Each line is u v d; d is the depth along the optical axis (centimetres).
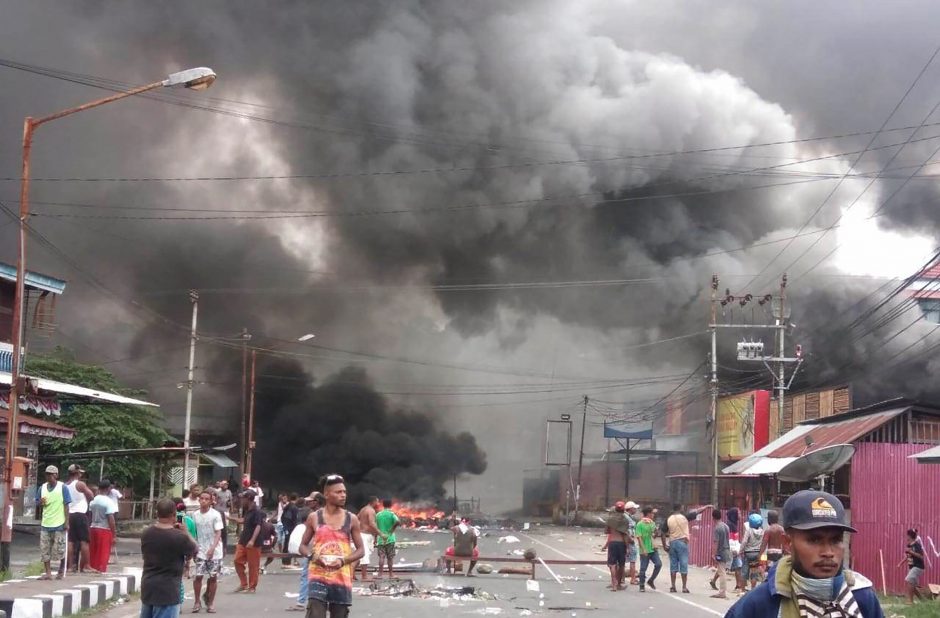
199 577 1321
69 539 1566
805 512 338
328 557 830
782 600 339
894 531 1995
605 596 1714
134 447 3534
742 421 4150
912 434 2398
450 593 1650
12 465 1589
